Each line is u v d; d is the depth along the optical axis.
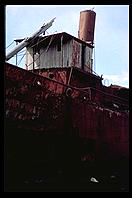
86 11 25.58
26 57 24.11
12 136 10.63
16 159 10.73
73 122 13.36
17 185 10.57
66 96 13.14
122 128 17.09
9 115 10.56
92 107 14.74
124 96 23.45
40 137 11.74
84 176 13.80
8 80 10.62
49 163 12.05
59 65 22.97
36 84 11.78
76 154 13.46
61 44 22.11
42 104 11.92
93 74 22.64
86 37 25.17
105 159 15.52
